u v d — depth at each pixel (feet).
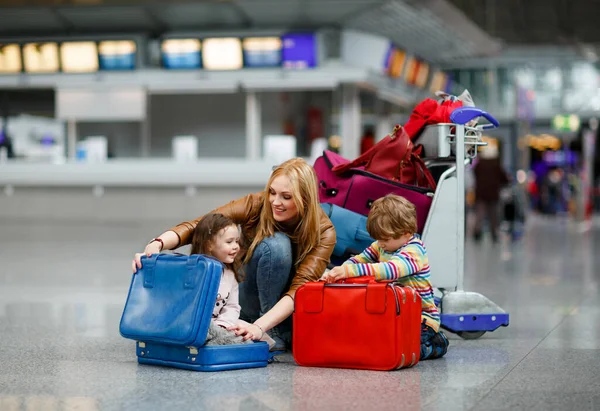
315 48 71.87
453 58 98.12
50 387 13.76
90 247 51.70
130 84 75.10
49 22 75.10
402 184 18.80
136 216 73.51
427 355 16.40
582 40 133.28
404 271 15.81
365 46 73.92
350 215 18.33
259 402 12.64
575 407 12.56
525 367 15.84
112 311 24.36
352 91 74.28
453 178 19.20
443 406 12.48
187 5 68.69
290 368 15.46
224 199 72.28
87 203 74.28
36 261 42.09
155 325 15.10
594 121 142.41
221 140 78.54
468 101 20.25
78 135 80.64
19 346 18.17
